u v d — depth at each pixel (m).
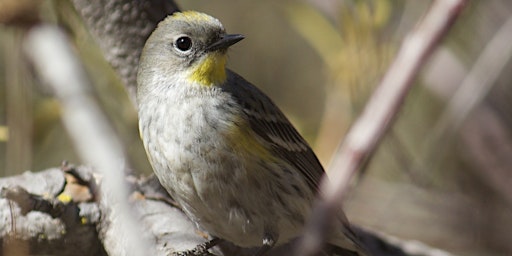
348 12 9.09
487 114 10.95
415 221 10.70
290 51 12.81
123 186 7.25
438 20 2.58
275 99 12.48
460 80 10.41
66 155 10.69
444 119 10.18
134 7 8.34
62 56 8.84
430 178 11.03
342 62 9.08
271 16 12.66
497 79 11.01
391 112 2.58
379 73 8.84
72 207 7.23
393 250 8.61
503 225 10.95
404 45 2.62
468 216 10.98
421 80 10.68
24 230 7.20
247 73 12.70
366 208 10.62
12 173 9.23
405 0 9.77
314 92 12.45
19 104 9.39
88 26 8.57
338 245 8.34
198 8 12.62
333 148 9.23
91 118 8.20
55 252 7.42
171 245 7.11
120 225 6.98
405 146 11.08
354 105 9.06
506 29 9.55
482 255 10.98
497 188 11.01
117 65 8.57
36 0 8.98
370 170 11.12
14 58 9.41
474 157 11.03
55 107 9.99
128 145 10.38
